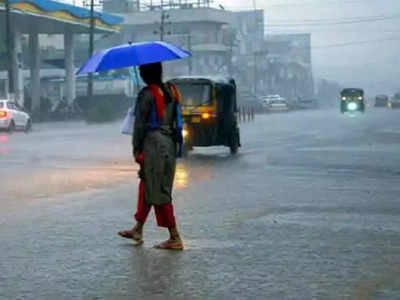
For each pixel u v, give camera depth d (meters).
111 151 26.55
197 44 116.69
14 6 57.09
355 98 87.38
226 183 16.16
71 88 74.56
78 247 9.03
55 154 25.08
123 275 7.57
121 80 80.75
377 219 11.16
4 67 65.69
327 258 8.38
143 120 8.94
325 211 11.97
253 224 10.70
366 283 7.22
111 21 75.25
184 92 25.73
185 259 8.34
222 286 7.13
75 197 13.80
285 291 6.93
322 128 46.16
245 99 96.81
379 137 35.34
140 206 9.26
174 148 9.05
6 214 11.68
